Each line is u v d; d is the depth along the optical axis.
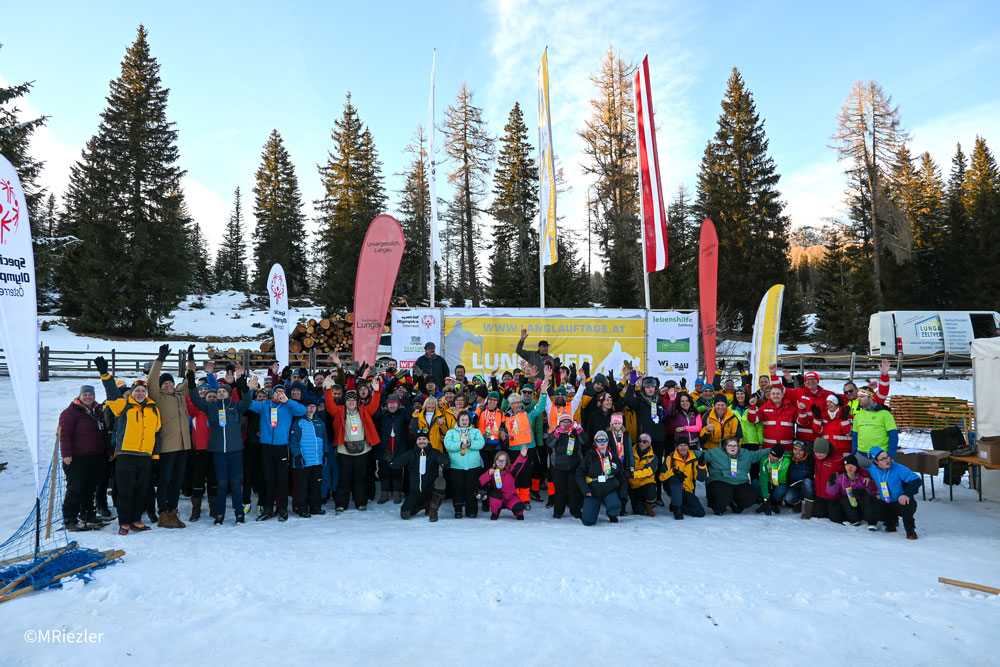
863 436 7.66
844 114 38.12
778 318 11.81
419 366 12.05
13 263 6.19
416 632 4.21
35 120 27.61
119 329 36.44
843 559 5.95
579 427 8.06
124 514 6.99
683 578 5.27
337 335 24.84
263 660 3.86
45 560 5.56
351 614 4.51
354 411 8.62
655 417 8.88
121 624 4.39
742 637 4.18
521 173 44.53
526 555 5.95
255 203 60.75
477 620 4.40
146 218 38.00
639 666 3.77
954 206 38.31
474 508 8.17
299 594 4.93
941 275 38.75
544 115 14.22
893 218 36.84
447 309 13.96
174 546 6.32
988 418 9.69
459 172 38.22
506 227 44.62
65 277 36.94
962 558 6.08
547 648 3.98
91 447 7.23
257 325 43.44
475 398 9.51
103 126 37.81
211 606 4.69
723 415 8.66
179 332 39.34
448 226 45.62
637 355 13.82
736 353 27.20
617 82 32.75
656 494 8.25
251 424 8.30
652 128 13.43
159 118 39.72
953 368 25.41
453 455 8.18
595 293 45.50
